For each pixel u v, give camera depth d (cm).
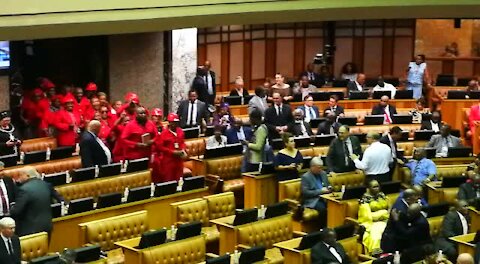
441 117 2684
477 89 2786
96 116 2177
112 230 1722
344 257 1661
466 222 1808
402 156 2205
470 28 3284
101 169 1930
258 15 2462
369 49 3278
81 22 2128
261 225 1769
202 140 2247
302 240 1672
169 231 1708
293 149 2055
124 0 2212
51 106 2320
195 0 2339
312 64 2964
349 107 2705
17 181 1850
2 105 2381
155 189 1877
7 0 1998
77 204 1756
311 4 2553
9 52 2383
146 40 2611
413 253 1681
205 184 2097
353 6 2614
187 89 2702
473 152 2458
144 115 2075
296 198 1970
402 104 2742
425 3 2688
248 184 2047
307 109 2480
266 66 3155
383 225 1844
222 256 1598
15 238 1527
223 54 3028
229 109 2436
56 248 1739
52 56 2636
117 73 2595
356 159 2047
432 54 3297
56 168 1998
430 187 2044
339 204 1888
